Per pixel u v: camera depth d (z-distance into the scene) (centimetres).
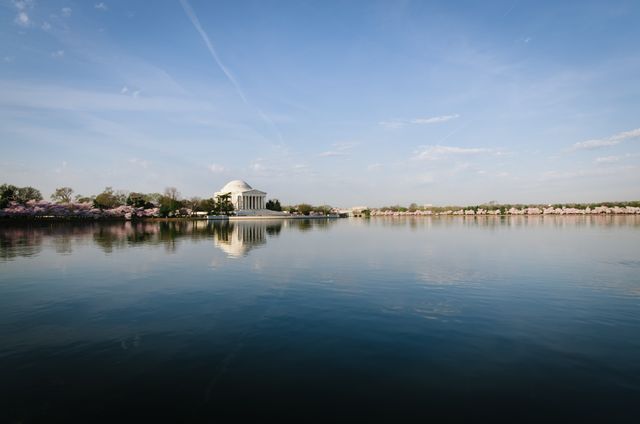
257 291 2944
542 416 1235
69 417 1233
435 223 17125
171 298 2723
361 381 1470
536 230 10656
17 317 2277
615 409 1277
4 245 6369
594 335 1966
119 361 1650
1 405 1302
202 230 11281
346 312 2375
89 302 2616
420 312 2377
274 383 1454
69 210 17912
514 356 1700
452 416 1235
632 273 3697
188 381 1470
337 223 18150
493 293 2873
